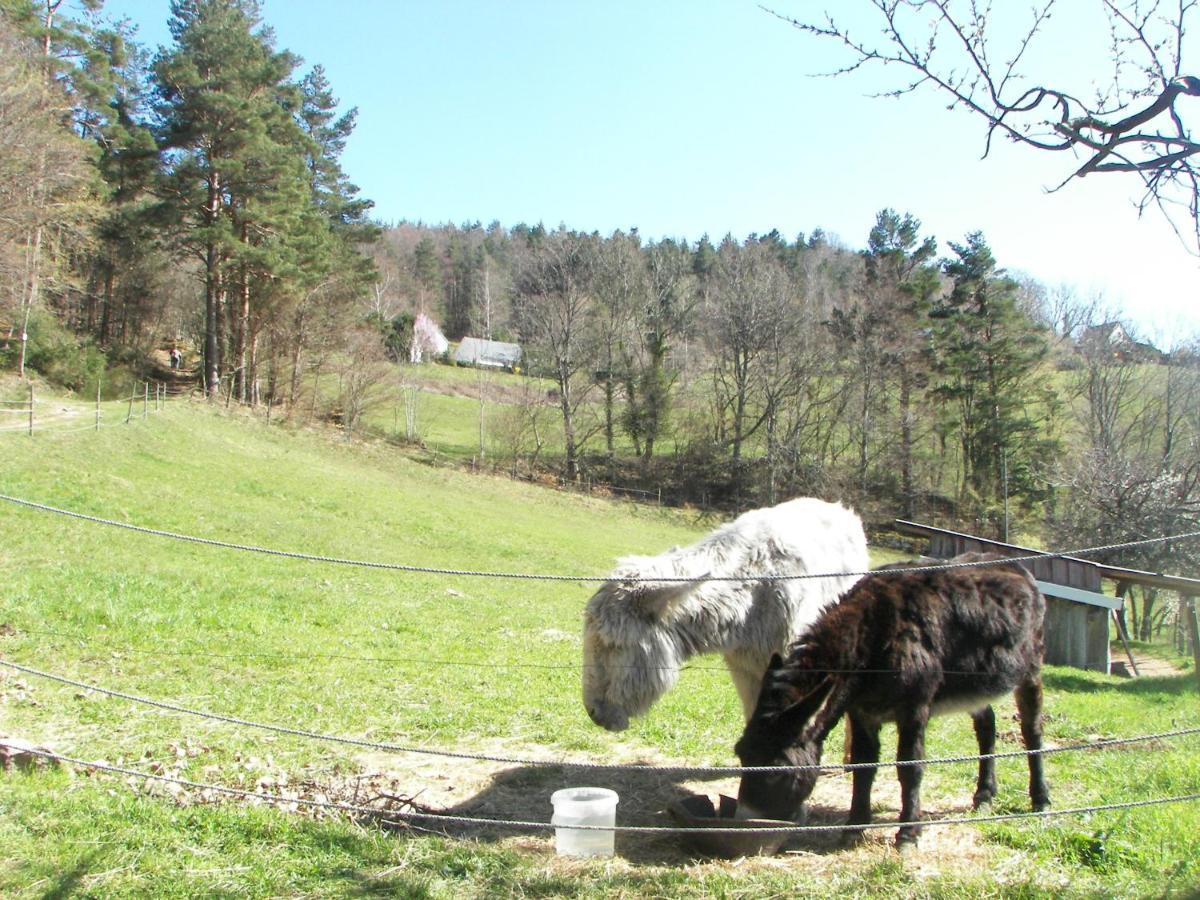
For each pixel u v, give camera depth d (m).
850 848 6.23
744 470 61.81
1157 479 34.25
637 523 52.59
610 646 6.68
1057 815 6.32
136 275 57.19
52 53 45.75
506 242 126.00
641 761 8.49
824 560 7.41
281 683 10.47
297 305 52.12
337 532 29.42
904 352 59.47
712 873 5.61
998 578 6.75
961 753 9.24
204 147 45.38
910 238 72.94
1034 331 57.25
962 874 5.65
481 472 55.75
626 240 75.75
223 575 18.19
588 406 70.69
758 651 7.10
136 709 8.82
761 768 5.44
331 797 6.77
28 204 39.69
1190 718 11.87
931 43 4.88
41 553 17.00
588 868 5.73
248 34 46.22
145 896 4.98
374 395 60.09
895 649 6.09
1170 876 5.52
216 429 42.91
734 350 63.38
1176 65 4.52
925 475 60.53
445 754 5.44
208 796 6.52
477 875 5.56
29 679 9.41
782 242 104.62
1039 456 53.59
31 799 6.08
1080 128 4.68
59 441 30.70
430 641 14.66
